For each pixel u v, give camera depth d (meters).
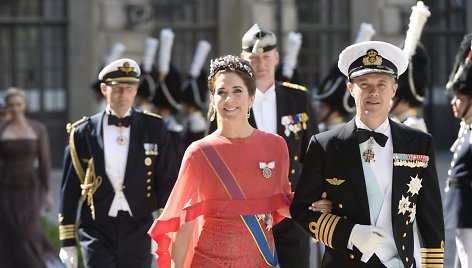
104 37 53.16
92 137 18.69
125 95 18.70
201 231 14.27
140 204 18.62
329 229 13.80
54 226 31.84
